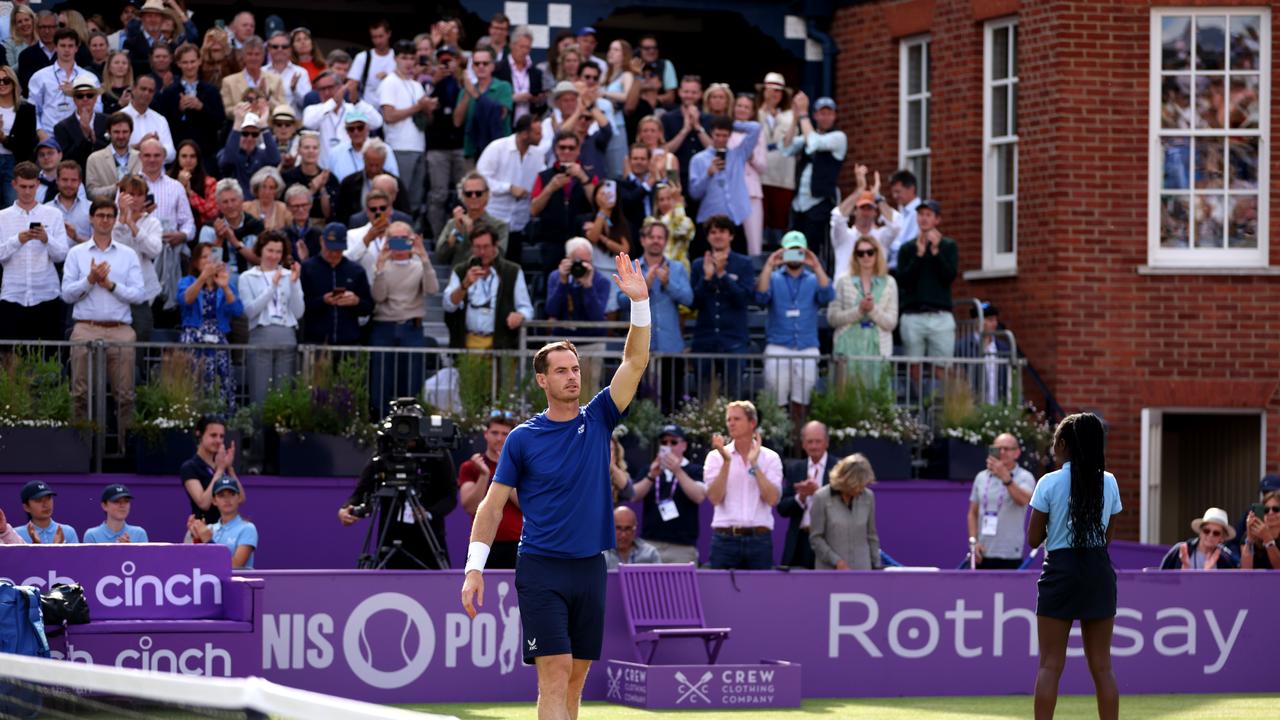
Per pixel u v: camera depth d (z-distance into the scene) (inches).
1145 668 1162.0
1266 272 1717.5
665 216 1612.9
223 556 1037.2
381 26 1798.7
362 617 1056.8
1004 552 1385.3
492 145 1663.4
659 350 1520.7
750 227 1752.0
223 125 1670.8
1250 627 1177.4
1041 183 1736.0
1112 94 1722.4
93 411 1396.4
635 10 2006.6
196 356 1414.9
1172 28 1733.5
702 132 1732.3
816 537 1230.9
